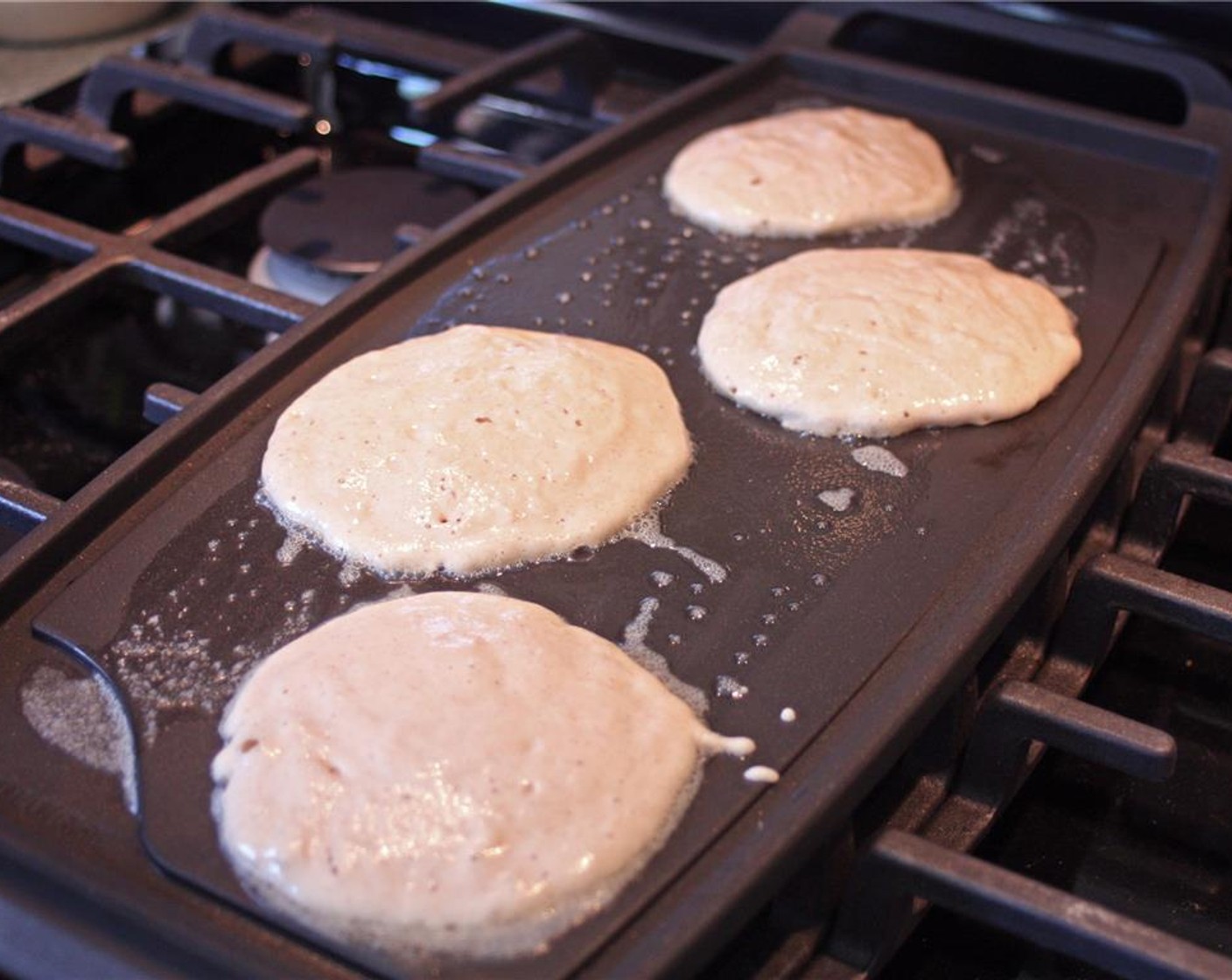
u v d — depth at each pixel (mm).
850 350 542
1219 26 681
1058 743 431
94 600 457
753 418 535
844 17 724
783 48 721
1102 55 671
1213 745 499
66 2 733
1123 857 467
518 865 389
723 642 455
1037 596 485
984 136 687
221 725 426
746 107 703
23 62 742
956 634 437
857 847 435
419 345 537
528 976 374
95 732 428
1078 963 444
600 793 404
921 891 395
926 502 504
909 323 553
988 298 569
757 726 432
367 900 385
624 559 480
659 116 672
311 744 410
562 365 525
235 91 668
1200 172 653
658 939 373
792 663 450
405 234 610
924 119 699
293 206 666
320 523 479
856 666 449
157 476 492
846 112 681
